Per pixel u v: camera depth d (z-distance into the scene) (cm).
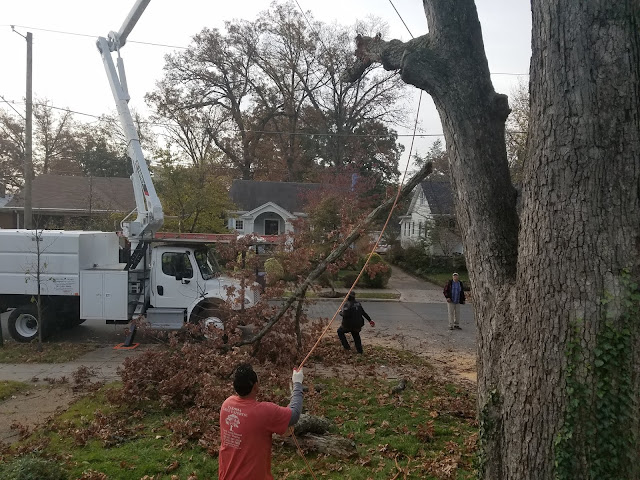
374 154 4316
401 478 494
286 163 4531
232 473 320
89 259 1145
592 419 285
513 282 342
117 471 492
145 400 706
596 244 292
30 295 1122
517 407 313
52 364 945
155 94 4278
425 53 381
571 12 303
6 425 633
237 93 4447
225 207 2370
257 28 4184
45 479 445
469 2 381
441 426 627
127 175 4909
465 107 371
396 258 3353
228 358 726
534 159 319
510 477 314
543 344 303
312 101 4359
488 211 362
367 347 1111
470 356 1085
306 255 914
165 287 1110
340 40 4053
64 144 4747
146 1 1102
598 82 295
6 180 4466
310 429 579
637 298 285
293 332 880
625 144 293
